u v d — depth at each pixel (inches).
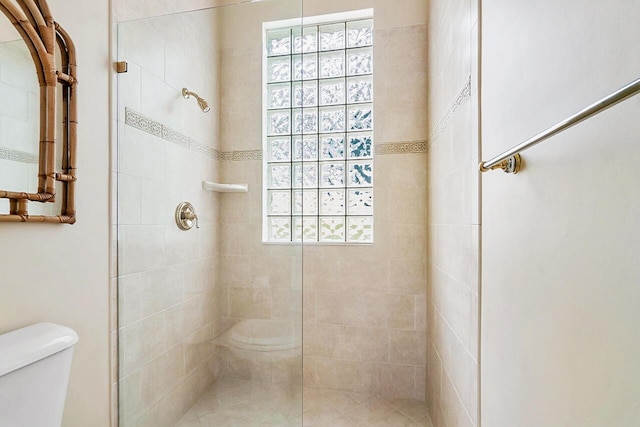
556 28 22.5
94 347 47.7
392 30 78.6
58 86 42.1
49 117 39.9
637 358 15.8
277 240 60.7
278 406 59.5
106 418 49.6
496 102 33.8
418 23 77.4
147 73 55.3
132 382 53.4
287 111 60.6
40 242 40.0
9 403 31.0
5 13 35.9
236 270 61.2
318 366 81.7
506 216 31.2
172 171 58.7
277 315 60.4
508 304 30.7
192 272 60.6
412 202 77.5
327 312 81.4
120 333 52.0
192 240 60.7
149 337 55.8
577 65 20.2
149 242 55.9
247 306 60.9
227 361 60.7
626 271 16.4
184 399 59.4
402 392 77.5
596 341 18.6
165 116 57.7
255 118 60.4
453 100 51.6
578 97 20.1
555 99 22.6
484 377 37.1
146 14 56.8
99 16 48.6
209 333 60.9
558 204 22.5
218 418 59.4
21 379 32.1
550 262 23.5
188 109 59.5
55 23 41.0
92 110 47.4
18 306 37.4
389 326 78.4
